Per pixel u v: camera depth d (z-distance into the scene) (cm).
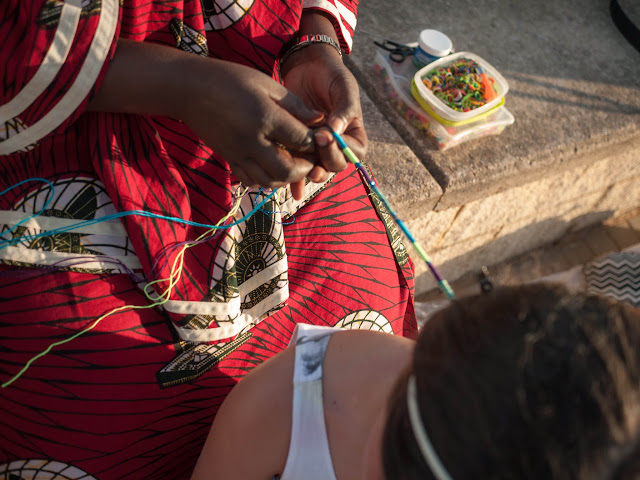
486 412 48
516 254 286
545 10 268
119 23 81
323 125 101
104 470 101
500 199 231
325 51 113
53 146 91
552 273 286
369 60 217
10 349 88
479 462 48
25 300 86
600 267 218
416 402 55
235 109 86
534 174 219
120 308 91
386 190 186
